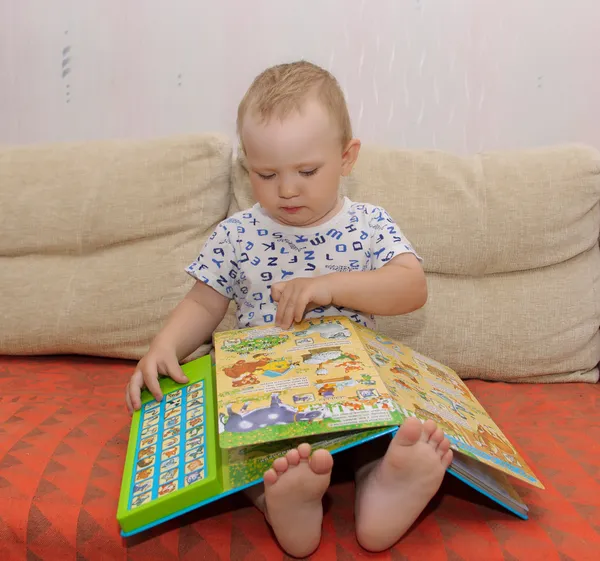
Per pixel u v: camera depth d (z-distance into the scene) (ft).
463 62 5.05
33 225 4.34
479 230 4.03
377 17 5.03
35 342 4.26
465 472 2.53
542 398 3.82
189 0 5.09
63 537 2.58
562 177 4.05
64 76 5.27
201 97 5.27
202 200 4.32
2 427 3.16
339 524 2.63
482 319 4.06
